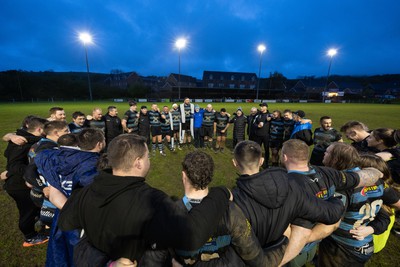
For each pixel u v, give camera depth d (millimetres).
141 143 1282
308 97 62938
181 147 8469
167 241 973
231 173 5879
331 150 1957
